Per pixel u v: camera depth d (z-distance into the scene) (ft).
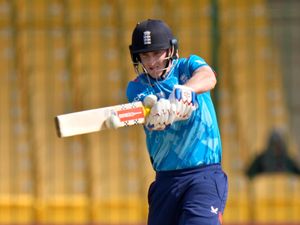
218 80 140.87
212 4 137.90
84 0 156.15
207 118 62.49
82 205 136.87
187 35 150.61
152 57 60.18
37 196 140.26
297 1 157.17
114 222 135.44
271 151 138.62
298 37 157.07
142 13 155.12
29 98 151.23
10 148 146.82
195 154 62.39
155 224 64.69
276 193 137.59
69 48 154.20
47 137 147.64
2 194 140.56
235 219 134.21
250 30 154.61
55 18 155.12
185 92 55.11
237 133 146.30
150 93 62.23
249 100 150.82
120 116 53.72
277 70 154.40
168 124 54.95
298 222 134.72
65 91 152.15
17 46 154.20
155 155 63.82
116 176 143.02
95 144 146.00
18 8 155.12
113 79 152.76
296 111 150.82
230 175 140.46
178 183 62.75
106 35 155.02
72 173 143.95
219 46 146.30
